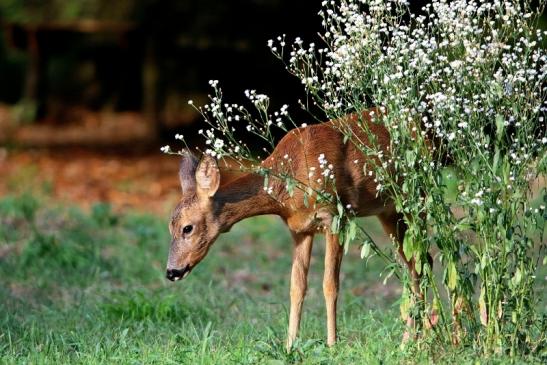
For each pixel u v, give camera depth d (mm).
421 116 9773
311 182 10633
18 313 12977
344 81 9688
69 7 34219
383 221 11586
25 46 36719
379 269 16328
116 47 41562
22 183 25906
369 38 9555
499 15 9602
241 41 30234
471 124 9523
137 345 11102
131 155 31516
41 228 18250
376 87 10352
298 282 11070
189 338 11211
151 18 31781
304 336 11438
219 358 10016
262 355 9922
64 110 40812
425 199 9609
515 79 9375
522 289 9523
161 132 34375
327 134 10844
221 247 17922
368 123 10914
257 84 30375
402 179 10844
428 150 9555
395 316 11922
